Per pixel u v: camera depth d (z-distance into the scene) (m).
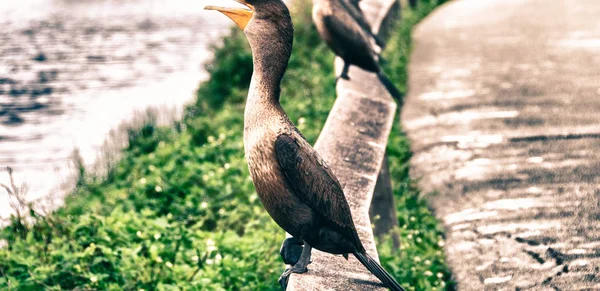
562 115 13.40
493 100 14.94
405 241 9.26
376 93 8.95
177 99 22.28
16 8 42.44
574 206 9.63
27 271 8.33
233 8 5.04
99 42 32.56
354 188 6.22
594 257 8.30
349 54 9.30
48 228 9.38
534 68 17.45
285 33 4.96
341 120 7.45
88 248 8.30
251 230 9.55
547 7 27.75
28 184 14.60
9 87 24.19
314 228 4.93
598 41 19.92
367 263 4.94
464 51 20.72
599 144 11.73
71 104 21.94
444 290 8.01
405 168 11.99
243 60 18.53
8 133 18.83
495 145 12.27
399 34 22.89
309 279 4.83
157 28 36.59
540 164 11.17
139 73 26.33
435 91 16.47
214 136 14.38
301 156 4.84
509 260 8.52
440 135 13.28
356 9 11.41
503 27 23.94
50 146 17.59
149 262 8.28
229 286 7.93
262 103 4.95
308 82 16.59
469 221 9.71
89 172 14.27
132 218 9.40
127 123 17.45
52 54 29.83
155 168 12.63
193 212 10.63
